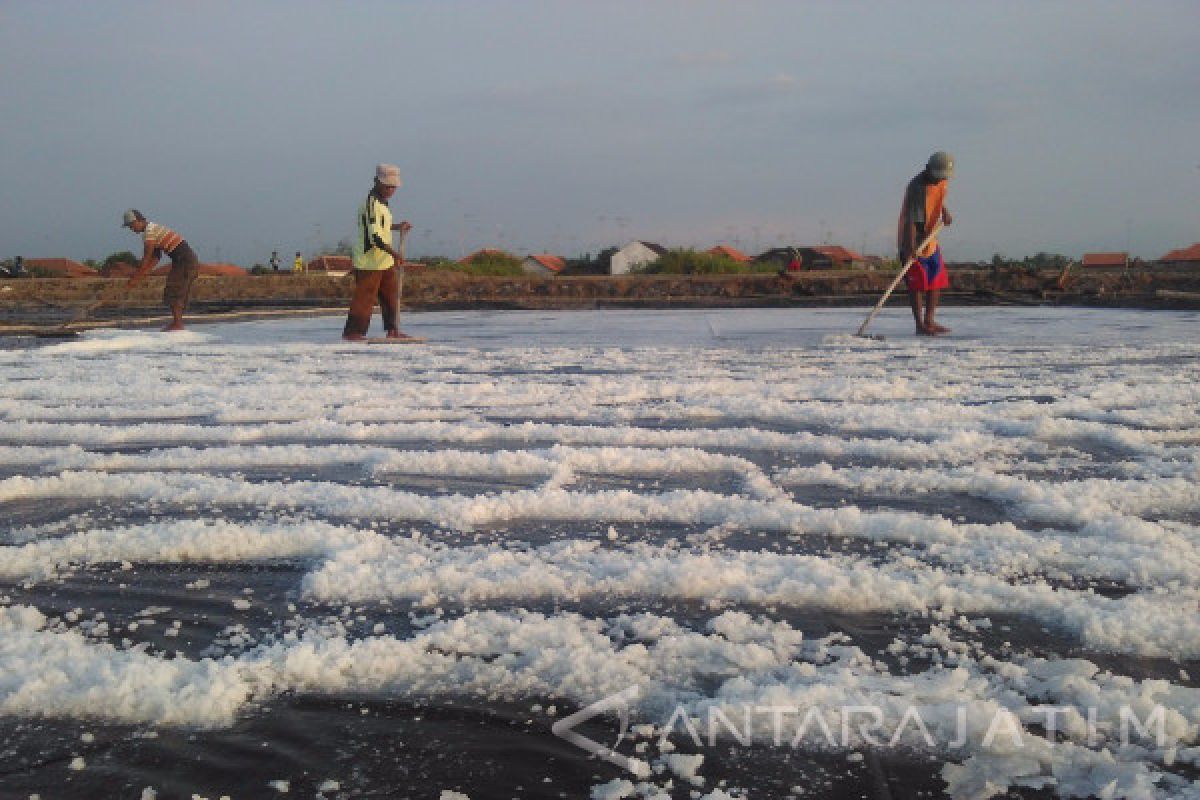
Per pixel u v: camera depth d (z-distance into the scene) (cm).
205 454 359
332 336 1095
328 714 151
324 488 297
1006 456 350
